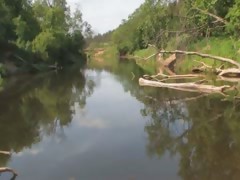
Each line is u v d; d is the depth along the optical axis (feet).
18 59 165.58
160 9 123.85
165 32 111.96
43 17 248.93
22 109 71.92
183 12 115.85
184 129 51.24
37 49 185.47
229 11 110.42
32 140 47.93
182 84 91.30
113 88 103.81
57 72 172.76
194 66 126.82
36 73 165.48
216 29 120.37
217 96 76.48
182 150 41.57
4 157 40.96
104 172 35.14
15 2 200.03
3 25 167.02
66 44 242.78
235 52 112.27
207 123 54.08
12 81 128.36
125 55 335.47
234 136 46.26
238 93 78.07
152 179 32.94
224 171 34.24
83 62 259.60
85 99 84.48
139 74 144.25
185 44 110.83
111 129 53.11
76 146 44.55
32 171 36.06
